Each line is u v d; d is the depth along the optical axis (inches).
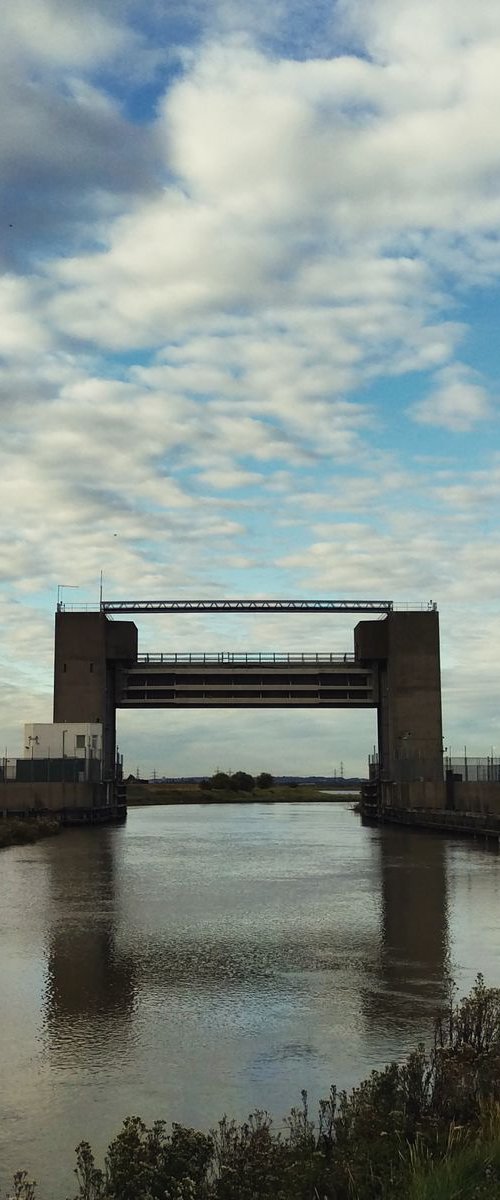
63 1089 553.9
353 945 996.6
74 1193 418.9
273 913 1238.3
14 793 3708.2
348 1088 548.7
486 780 3565.5
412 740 3981.3
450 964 895.1
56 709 3969.0
